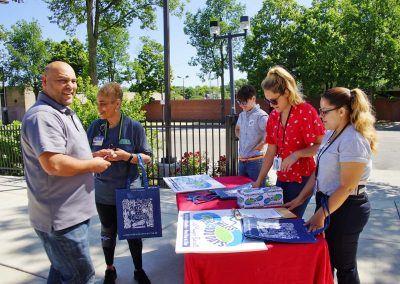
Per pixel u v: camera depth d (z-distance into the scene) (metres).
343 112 2.02
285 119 2.61
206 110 31.36
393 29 21.08
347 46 21.12
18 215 4.78
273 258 1.84
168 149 6.73
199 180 3.23
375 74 21.42
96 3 18.81
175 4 18.08
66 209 2.00
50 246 2.05
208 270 1.85
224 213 2.29
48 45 37.06
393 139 14.81
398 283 2.83
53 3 18.97
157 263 3.30
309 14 24.52
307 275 1.86
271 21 25.61
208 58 29.55
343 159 1.95
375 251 3.41
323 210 2.00
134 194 2.53
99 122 2.87
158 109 33.09
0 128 8.35
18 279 3.07
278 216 2.17
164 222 4.37
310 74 23.28
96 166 2.04
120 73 37.59
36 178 1.97
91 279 2.18
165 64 6.79
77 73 37.06
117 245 3.73
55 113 1.96
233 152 5.17
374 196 5.40
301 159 2.60
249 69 26.22
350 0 21.89
